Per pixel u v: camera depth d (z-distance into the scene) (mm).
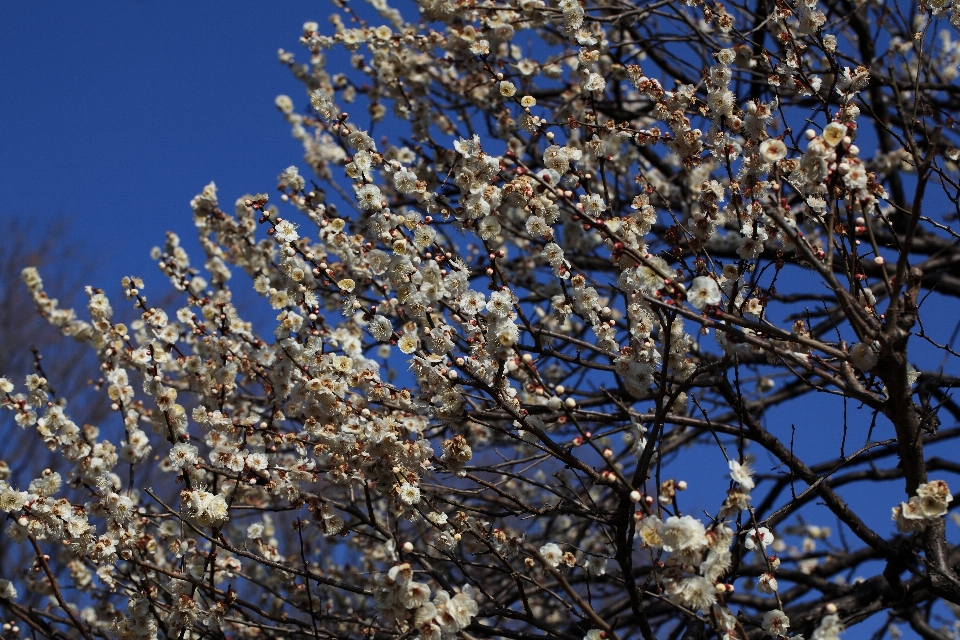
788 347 3811
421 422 3717
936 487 3102
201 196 5406
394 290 3926
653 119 4062
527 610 3637
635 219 3734
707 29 5633
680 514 2982
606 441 5238
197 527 3684
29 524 3801
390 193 6121
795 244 3051
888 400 3307
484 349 3531
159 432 4359
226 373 4391
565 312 3898
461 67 5887
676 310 2965
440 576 3814
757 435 4129
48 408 4246
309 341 3852
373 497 5254
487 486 3662
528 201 3781
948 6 4043
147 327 4359
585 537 6590
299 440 3959
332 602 6148
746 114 3631
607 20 5086
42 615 4191
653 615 5707
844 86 3938
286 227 3787
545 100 6223
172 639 3967
